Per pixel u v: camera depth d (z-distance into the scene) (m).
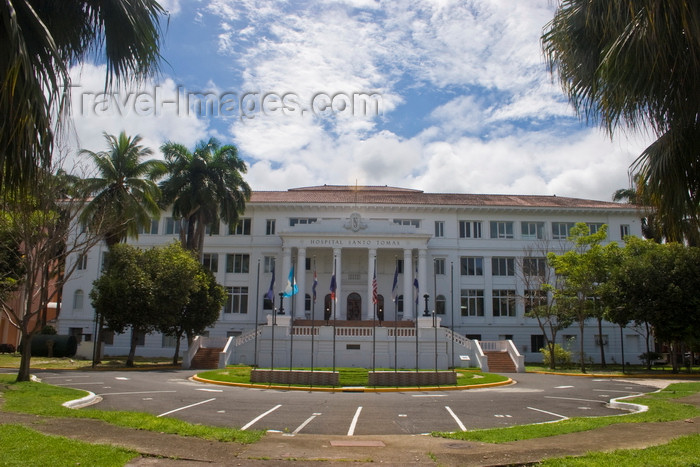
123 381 22.20
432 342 36.69
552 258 39.38
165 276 33.56
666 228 7.96
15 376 21.38
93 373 26.62
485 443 8.91
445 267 51.28
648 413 12.52
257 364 36.59
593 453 7.74
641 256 34.59
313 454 7.98
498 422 12.41
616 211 51.72
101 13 6.84
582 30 7.78
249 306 50.34
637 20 6.54
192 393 18.09
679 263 31.89
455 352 36.75
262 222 52.00
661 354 46.59
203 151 42.00
